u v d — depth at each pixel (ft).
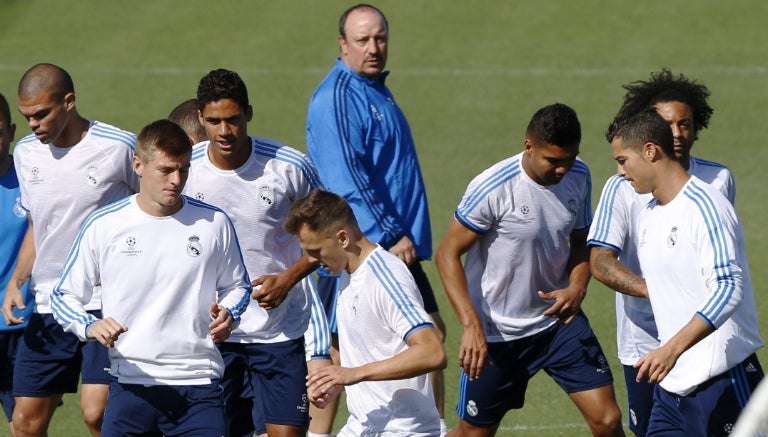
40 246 80.18
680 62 204.03
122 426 70.13
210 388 70.74
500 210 74.33
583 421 92.63
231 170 75.20
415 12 224.74
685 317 65.77
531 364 78.28
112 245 68.95
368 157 90.27
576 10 224.94
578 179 75.77
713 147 171.42
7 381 85.10
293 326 77.51
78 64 205.46
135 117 185.88
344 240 64.49
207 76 72.90
